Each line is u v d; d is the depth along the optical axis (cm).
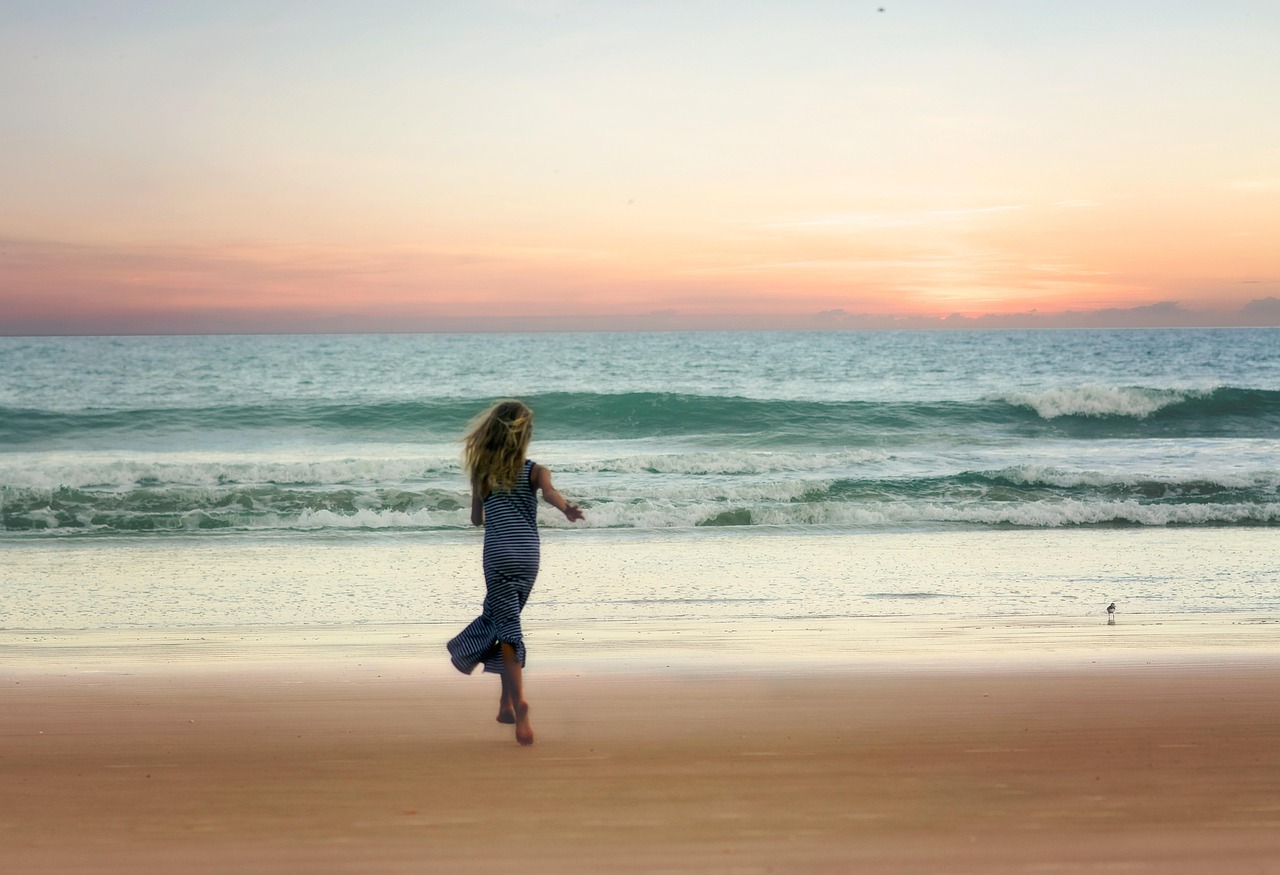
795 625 801
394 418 2597
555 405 2659
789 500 1611
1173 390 2672
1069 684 548
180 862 283
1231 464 1912
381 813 324
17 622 829
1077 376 4447
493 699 517
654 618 837
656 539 1330
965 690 531
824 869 276
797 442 2358
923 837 299
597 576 1052
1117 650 679
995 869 276
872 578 1043
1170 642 715
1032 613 859
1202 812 322
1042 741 418
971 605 900
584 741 421
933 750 402
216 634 770
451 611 879
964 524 1462
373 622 830
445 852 289
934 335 10306
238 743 421
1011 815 320
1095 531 1405
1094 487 1680
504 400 445
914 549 1244
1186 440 2377
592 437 2489
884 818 317
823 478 1706
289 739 429
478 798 339
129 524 1399
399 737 433
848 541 1313
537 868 278
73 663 642
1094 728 441
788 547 1262
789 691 530
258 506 1487
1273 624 798
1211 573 1072
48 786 356
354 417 2603
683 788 350
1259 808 327
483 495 442
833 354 6266
